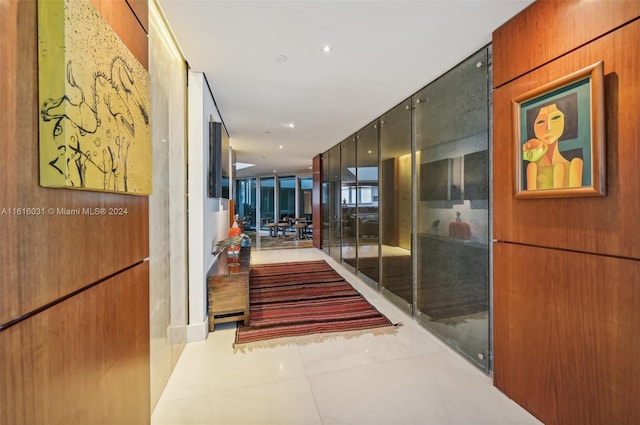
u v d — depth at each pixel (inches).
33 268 27.2
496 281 75.0
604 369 51.3
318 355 91.1
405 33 77.0
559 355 58.9
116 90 38.0
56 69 27.6
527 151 64.4
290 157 306.0
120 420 43.6
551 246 60.3
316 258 249.0
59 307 30.7
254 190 507.8
